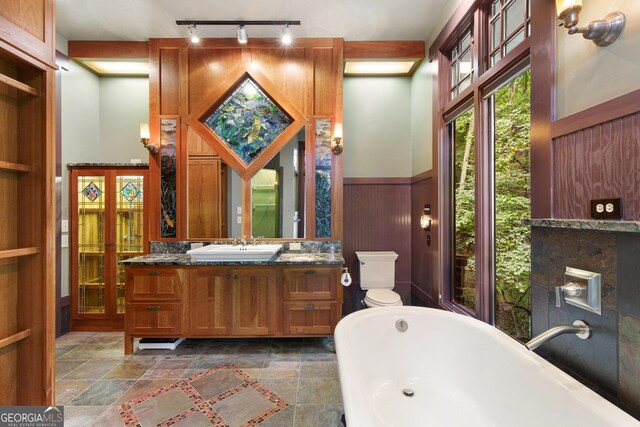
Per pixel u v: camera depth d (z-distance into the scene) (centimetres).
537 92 149
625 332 105
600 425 98
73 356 254
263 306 261
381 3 254
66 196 305
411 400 174
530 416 127
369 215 357
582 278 121
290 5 256
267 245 295
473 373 167
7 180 143
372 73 353
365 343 187
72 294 307
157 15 268
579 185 125
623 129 107
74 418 176
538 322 149
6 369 145
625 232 105
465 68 250
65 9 259
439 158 275
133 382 214
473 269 245
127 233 316
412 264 351
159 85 305
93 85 340
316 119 306
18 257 147
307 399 194
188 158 307
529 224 145
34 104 147
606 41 112
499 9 204
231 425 171
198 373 226
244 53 305
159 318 259
